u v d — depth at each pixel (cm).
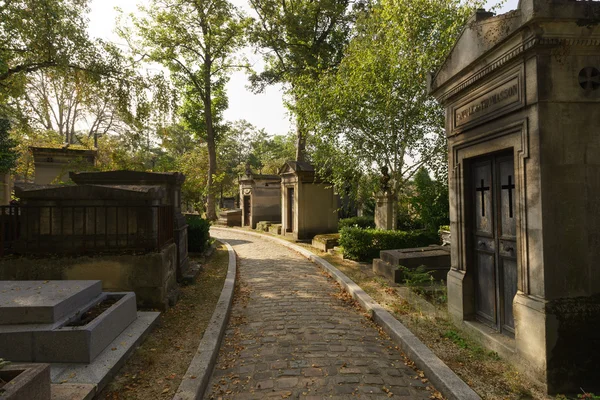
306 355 419
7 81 1380
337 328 513
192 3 2459
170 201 768
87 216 554
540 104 341
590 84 346
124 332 431
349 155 1129
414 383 353
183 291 686
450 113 526
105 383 325
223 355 427
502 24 378
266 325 530
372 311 564
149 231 565
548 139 340
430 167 1085
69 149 2111
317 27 2203
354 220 1655
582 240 341
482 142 445
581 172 344
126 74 1410
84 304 424
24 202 543
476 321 477
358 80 1028
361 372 375
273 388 344
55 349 345
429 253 804
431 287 695
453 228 521
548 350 329
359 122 1083
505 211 422
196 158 3353
